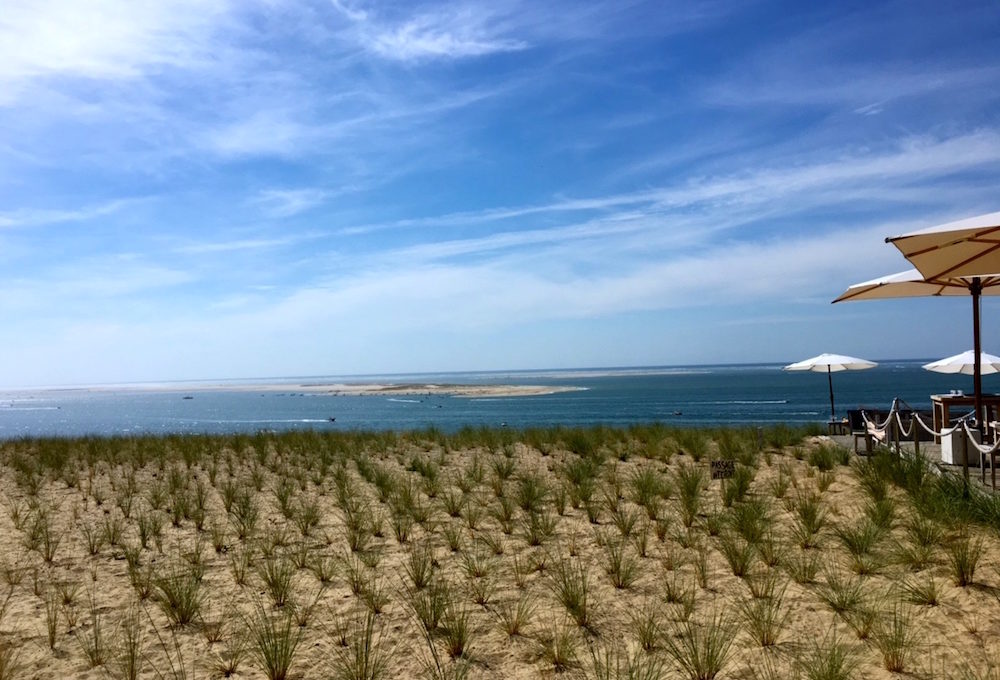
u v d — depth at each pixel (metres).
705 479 9.55
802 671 4.12
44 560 6.82
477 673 4.37
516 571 6.07
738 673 4.17
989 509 6.30
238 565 6.52
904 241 6.05
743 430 14.42
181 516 8.44
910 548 5.80
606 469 10.64
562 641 4.67
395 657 4.62
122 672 4.44
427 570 6.23
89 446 14.94
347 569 6.32
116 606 5.60
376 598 5.54
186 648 4.82
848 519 6.98
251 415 87.00
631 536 6.95
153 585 5.88
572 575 5.93
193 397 190.25
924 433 11.85
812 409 63.75
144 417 91.81
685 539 6.66
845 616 4.81
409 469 11.55
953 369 12.41
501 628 5.00
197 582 6.04
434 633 4.97
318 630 5.07
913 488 7.49
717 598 5.32
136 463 13.14
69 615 5.38
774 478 9.40
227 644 4.87
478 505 8.50
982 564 5.34
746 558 5.79
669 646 4.58
